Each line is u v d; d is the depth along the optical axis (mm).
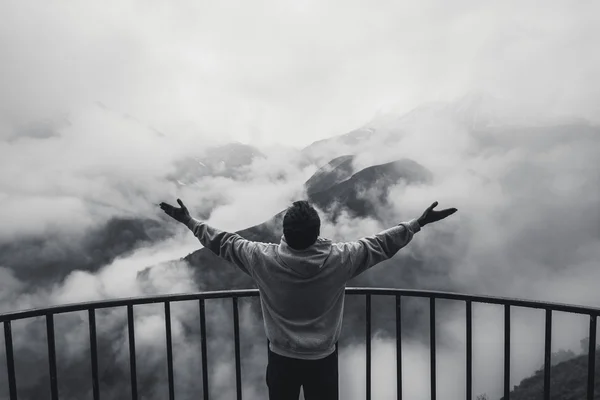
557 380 47812
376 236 1930
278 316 1894
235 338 2330
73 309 2117
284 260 1804
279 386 1957
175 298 2266
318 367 1897
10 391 2041
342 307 1976
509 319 2217
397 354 2383
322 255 1802
